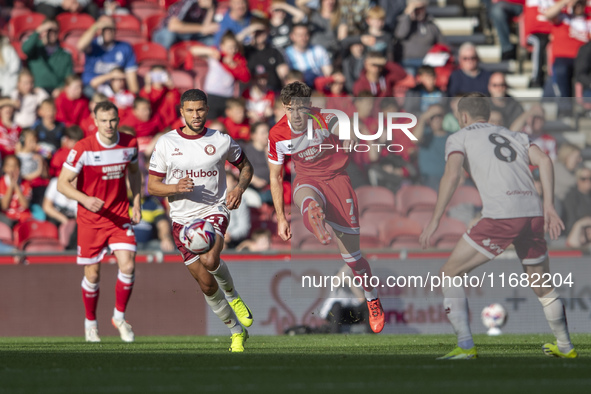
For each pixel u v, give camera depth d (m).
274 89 47.25
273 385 12.84
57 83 47.94
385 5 50.56
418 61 50.19
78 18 52.16
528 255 18.36
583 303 26.67
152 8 55.28
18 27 50.94
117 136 27.20
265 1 54.78
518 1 52.69
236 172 40.88
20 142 41.62
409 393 11.72
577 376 14.02
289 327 31.83
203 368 15.79
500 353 19.55
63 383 13.28
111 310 33.28
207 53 47.84
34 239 38.06
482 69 46.22
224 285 20.34
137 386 12.79
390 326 24.31
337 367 15.80
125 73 48.50
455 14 57.66
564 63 48.38
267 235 38.50
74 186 28.69
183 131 20.27
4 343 26.39
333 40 50.88
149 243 38.62
